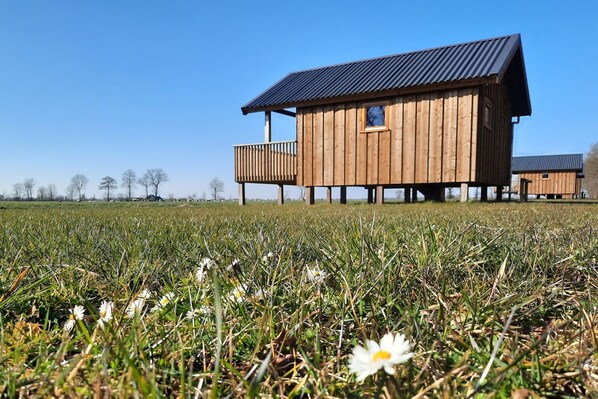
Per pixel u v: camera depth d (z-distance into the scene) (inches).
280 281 45.2
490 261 57.4
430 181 319.9
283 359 30.0
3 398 22.5
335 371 27.8
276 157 399.5
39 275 51.6
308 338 33.7
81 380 23.4
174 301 39.3
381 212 167.5
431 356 27.6
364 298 40.0
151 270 53.5
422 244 58.9
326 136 366.6
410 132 327.9
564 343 28.9
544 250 58.6
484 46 350.9
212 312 37.0
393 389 21.1
